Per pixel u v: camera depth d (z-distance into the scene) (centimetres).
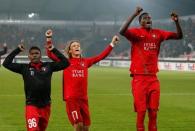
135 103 1322
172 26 11162
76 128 1338
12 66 1228
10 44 11744
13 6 12006
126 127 1762
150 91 1314
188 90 3747
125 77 5747
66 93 1355
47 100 1234
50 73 1241
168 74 6700
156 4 11400
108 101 2792
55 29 12369
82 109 1362
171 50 10519
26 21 12406
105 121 1917
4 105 2547
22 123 1850
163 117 2039
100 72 7300
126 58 10056
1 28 12119
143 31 1326
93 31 12425
